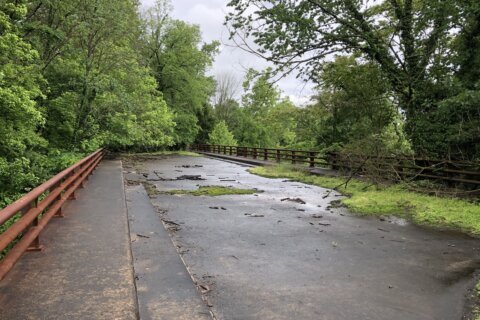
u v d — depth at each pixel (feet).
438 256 20.03
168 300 13.16
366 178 48.57
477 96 34.27
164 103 123.85
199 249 20.94
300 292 15.15
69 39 65.72
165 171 69.77
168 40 161.48
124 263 15.30
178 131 165.07
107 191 35.70
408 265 18.58
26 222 14.92
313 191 44.14
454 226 26.58
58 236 19.30
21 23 52.70
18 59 43.78
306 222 27.86
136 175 60.18
